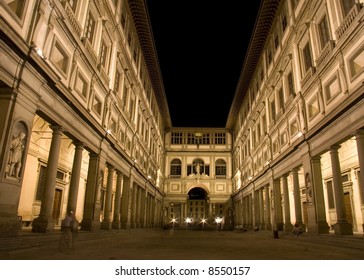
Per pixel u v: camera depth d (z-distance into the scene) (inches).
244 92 1594.5
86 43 630.5
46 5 469.1
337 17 610.9
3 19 357.1
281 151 979.3
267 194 1166.3
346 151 844.6
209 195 1959.9
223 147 2054.6
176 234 1184.8
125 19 976.9
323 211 699.4
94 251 434.0
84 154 960.9
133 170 1119.0
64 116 548.7
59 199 831.7
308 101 761.0
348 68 565.9
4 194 380.2
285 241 753.6
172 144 2070.6
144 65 1323.8
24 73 414.0
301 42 813.9
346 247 514.9
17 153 405.1
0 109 390.0
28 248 395.5
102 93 762.2
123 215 1040.2
